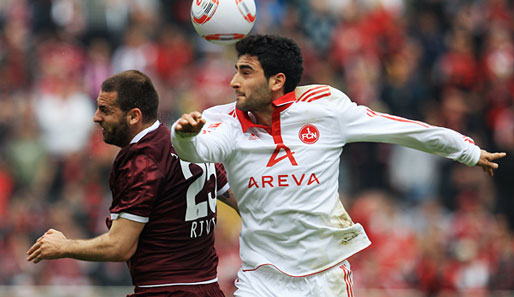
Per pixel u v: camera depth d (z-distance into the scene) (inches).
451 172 1691.7
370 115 673.0
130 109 674.2
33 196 1585.9
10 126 1704.0
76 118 1737.2
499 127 1871.3
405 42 1972.2
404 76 1887.3
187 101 1777.8
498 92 1929.1
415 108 1854.1
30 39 1887.3
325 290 674.8
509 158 1765.5
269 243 672.4
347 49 1929.1
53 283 1416.1
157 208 675.4
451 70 1941.4
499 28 2063.2
